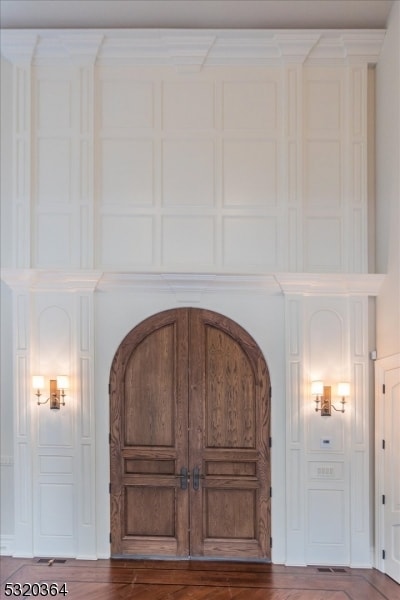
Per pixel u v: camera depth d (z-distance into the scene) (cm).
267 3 599
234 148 625
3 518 614
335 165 623
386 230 592
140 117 628
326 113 625
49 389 609
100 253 622
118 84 628
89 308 610
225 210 623
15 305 610
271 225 622
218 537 605
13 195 622
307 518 597
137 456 610
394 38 578
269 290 614
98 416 612
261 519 601
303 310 606
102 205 624
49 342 612
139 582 541
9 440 620
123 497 608
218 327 618
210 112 627
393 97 579
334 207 622
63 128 625
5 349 626
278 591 525
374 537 594
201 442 610
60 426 605
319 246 622
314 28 618
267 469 604
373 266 622
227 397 614
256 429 609
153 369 617
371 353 611
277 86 624
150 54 624
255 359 613
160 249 622
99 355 616
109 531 605
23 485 603
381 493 587
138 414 615
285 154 620
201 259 622
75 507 602
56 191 624
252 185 623
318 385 593
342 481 597
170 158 626
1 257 624
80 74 624
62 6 604
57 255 622
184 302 619
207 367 616
